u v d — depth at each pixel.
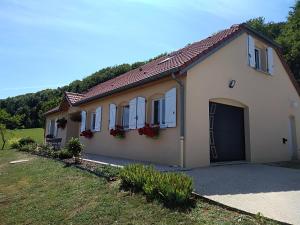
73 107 20.94
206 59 11.34
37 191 8.55
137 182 6.88
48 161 12.95
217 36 14.41
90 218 5.95
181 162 10.26
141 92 13.12
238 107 13.06
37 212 6.89
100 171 8.88
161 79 11.50
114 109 15.16
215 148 11.78
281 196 6.38
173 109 10.92
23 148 20.25
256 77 13.88
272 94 14.83
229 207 5.55
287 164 12.74
